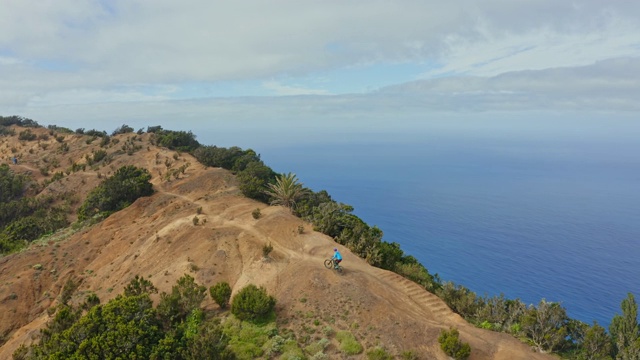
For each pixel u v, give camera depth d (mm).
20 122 121750
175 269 32812
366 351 20188
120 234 45656
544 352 21188
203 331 19531
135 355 17516
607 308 108312
